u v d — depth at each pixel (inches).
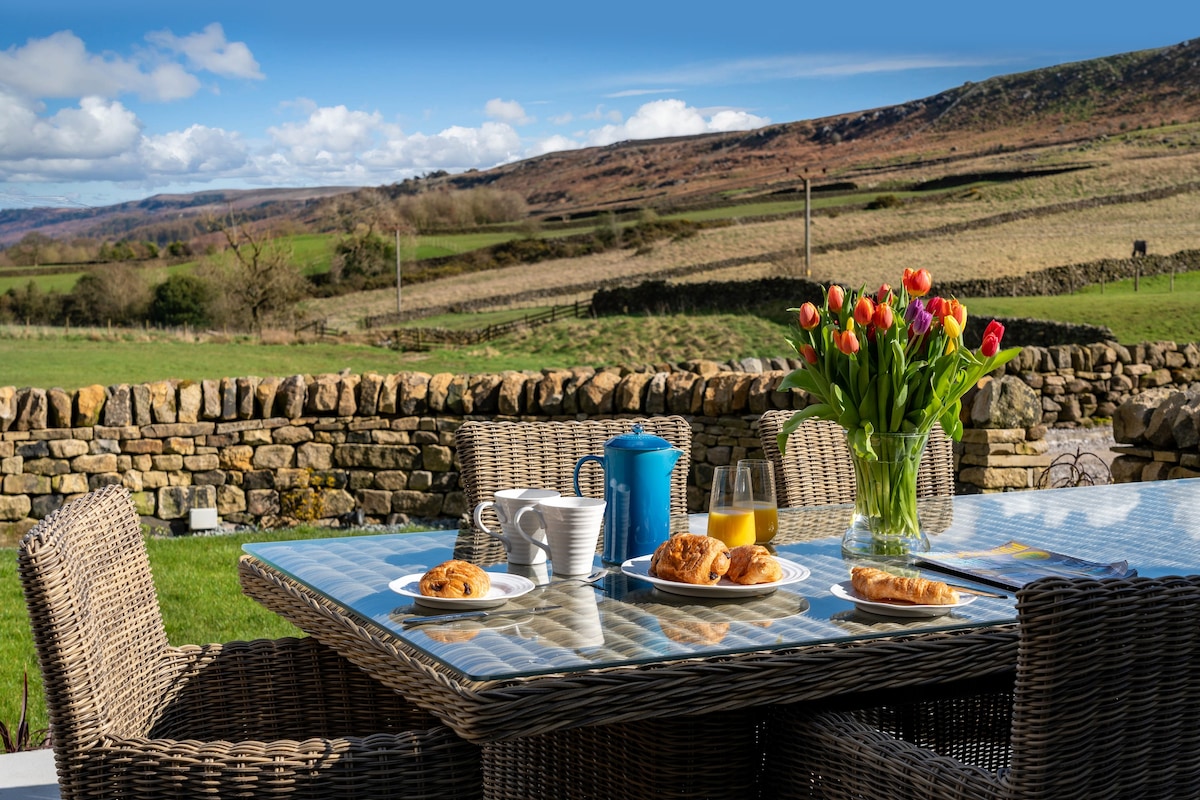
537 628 66.7
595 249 2524.6
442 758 65.0
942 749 83.1
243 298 1800.0
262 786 63.0
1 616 194.4
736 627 67.3
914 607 69.4
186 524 263.3
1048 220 2176.4
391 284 2369.6
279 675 85.2
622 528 85.5
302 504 265.6
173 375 1002.1
